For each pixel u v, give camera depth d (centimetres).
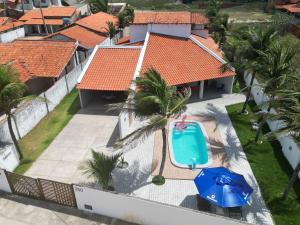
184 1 10825
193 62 3306
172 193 1992
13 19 7244
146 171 2189
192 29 4203
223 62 3338
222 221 1477
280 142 2462
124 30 6788
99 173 1836
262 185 2056
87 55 4622
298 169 1772
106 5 8219
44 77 3428
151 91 1814
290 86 2011
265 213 1834
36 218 1755
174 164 2247
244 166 2244
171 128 2736
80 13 7912
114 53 3328
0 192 1942
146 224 1697
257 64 2478
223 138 2594
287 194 1914
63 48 3700
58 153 2428
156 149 2433
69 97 3472
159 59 3231
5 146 2228
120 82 3002
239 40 2847
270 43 2561
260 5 9694
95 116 3005
